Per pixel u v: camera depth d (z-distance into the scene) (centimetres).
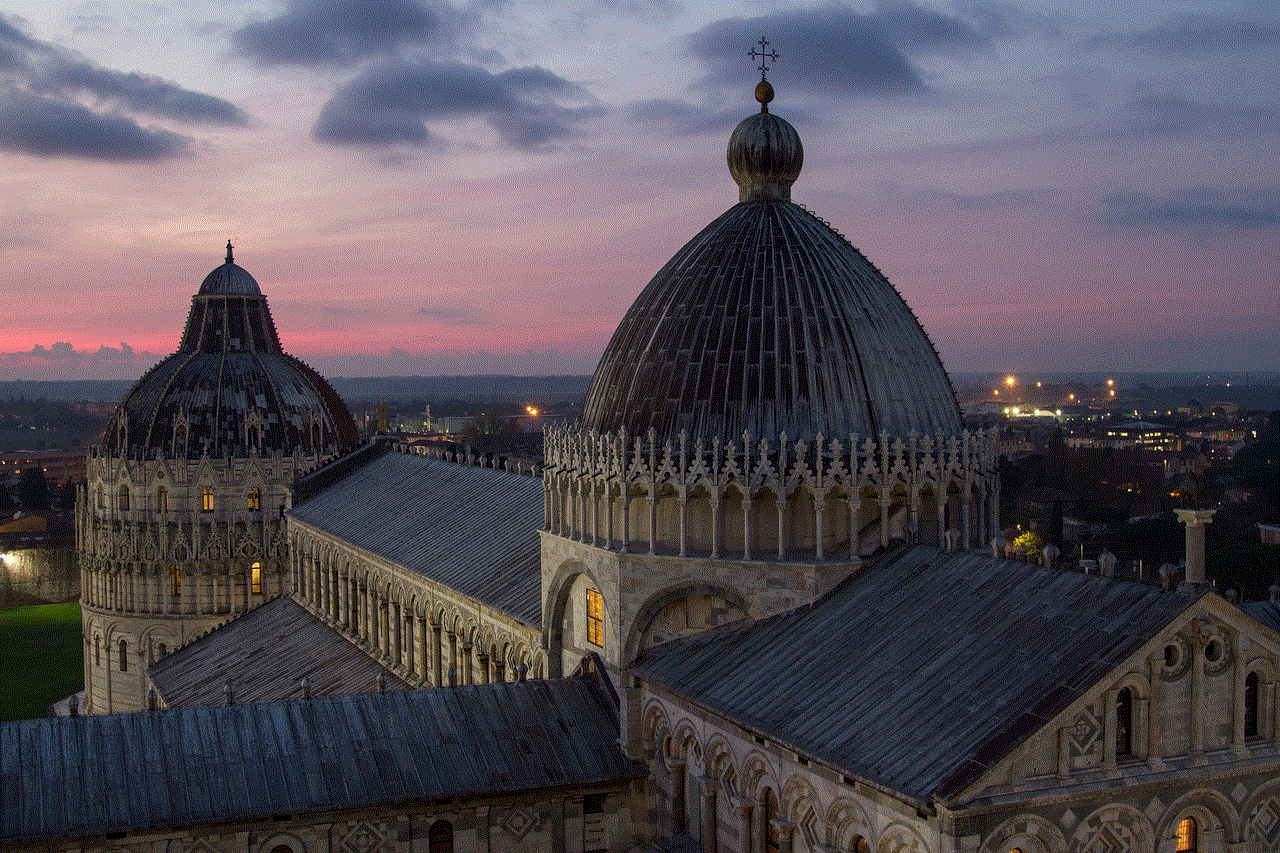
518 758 5619
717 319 5641
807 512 5322
